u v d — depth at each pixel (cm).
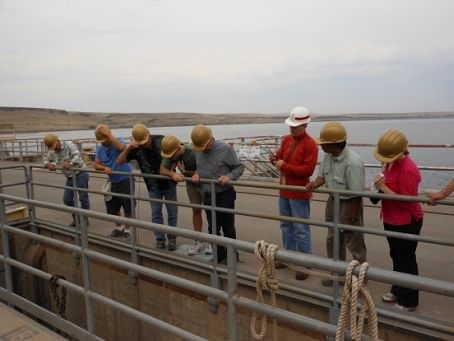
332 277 208
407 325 383
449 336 364
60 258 778
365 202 861
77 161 749
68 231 766
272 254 227
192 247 597
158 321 315
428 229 668
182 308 580
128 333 666
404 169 394
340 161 444
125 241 671
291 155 494
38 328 422
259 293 243
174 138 574
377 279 191
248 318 509
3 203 453
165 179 592
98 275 701
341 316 201
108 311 695
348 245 457
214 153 541
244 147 1244
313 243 633
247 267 539
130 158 628
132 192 638
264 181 1159
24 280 841
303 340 461
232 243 250
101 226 802
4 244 462
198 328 566
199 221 604
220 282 532
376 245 608
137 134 597
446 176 1251
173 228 285
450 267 519
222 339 538
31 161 2284
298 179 492
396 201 399
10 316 447
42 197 1153
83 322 746
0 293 482
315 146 482
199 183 561
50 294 817
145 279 624
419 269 515
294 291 458
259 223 764
